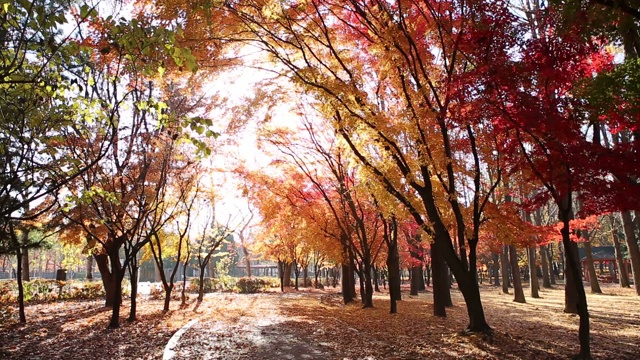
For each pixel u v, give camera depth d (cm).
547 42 741
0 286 1975
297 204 1712
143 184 1214
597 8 598
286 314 1553
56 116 597
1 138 575
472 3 755
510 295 2722
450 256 999
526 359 784
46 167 601
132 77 988
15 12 423
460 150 1049
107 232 1425
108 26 452
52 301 2003
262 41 958
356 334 1098
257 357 838
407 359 804
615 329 1162
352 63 1020
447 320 1351
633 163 650
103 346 931
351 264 1914
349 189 1546
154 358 823
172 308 1773
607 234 4747
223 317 1459
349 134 1034
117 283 1209
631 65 662
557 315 1494
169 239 2009
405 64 891
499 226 1046
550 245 4366
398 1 845
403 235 2694
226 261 5078
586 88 700
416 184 987
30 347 910
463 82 750
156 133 1192
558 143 704
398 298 2159
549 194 788
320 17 896
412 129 908
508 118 737
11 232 820
